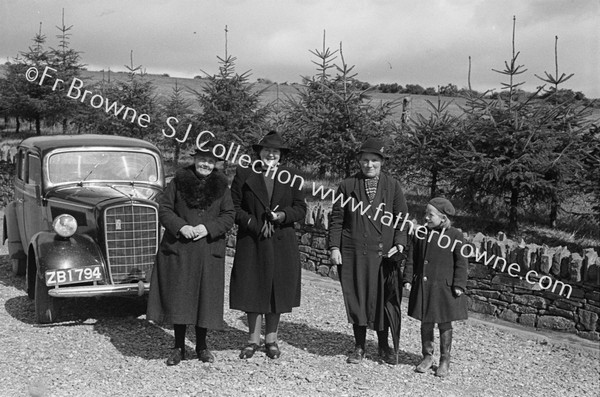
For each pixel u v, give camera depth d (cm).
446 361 533
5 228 917
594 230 1162
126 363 540
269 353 564
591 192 1035
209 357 545
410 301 544
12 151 1502
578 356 594
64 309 711
